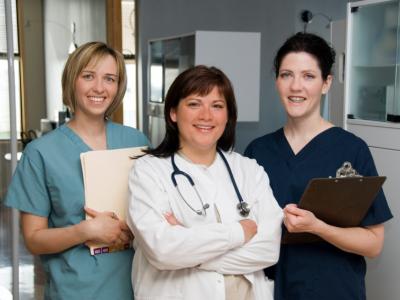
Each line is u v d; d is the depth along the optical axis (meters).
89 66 1.44
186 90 1.29
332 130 1.55
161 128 4.36
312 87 1.46
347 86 2.43
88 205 1.41
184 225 1.27
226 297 1.25
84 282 1.43
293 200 1.52
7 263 3.06
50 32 6.39
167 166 1.33
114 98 1.53
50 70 6.44
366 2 2.30
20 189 1.46
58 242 1.38
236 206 1.32
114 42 4.89
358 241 1.39
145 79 4.96
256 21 5.20
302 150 1.54
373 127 2.27
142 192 1.27
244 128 5.25
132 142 1.61
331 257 1.46
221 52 3.84
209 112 1.29
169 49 4.24
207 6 5.06
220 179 1.35
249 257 1.25
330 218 1.37
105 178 1.43
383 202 1.47
